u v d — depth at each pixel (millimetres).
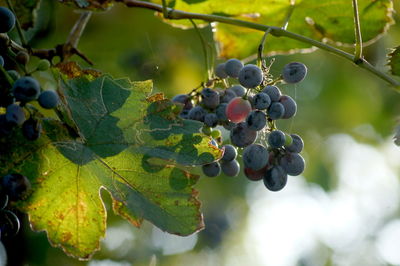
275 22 997
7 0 856
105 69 1206
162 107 841
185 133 840
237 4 985
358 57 879
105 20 1195
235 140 843
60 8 1158
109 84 839
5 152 823
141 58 1214
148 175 837
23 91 780
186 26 1005
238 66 860
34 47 1071
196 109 863
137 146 836
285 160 854
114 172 839
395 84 876
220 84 893
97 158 834
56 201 845
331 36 999
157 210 835
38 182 835
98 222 853
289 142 848
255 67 834
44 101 789
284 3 980
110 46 1206
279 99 845
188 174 838
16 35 1013
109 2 925
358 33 875
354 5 874
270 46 1013
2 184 811
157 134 838
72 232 854
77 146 832
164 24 1224
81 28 933
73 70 836
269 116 841
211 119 859
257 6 985
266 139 866
